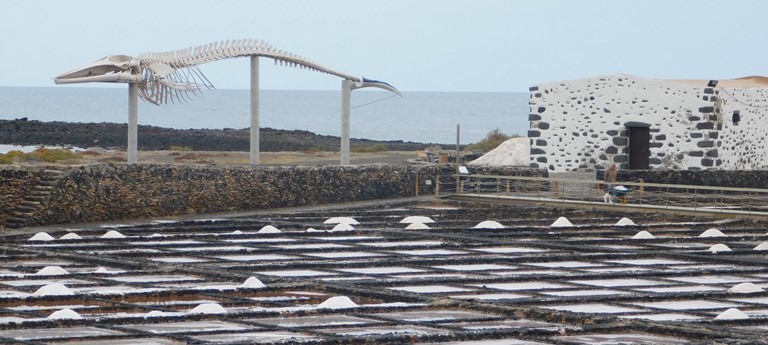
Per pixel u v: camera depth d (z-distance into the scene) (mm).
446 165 75188
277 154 102625
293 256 48656
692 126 75375
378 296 38594
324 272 44500
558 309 36375
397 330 32625
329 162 88250
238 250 49375
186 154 96875
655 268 46781
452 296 38969
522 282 42656
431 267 46312
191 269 43531
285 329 32469
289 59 72625
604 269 46312
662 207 65250
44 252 47625
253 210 64312
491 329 32500
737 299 39406
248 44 70750
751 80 89062
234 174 64125
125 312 35219
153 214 59969
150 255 47906
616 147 76562
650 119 75875
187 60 66812
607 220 62656
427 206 68812
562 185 74062
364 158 97500
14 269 44031
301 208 65875
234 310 35250
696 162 75375
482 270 45594
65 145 130125
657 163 76000
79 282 41250
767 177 76438
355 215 63344
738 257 49594
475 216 64188
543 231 58062
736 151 78250
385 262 46312
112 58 61125
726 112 76750
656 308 37188
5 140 135250
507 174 75500
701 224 61719
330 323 33656
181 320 33719
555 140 77750
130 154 61625
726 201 71500
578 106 77188
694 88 75250
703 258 49062
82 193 57125
